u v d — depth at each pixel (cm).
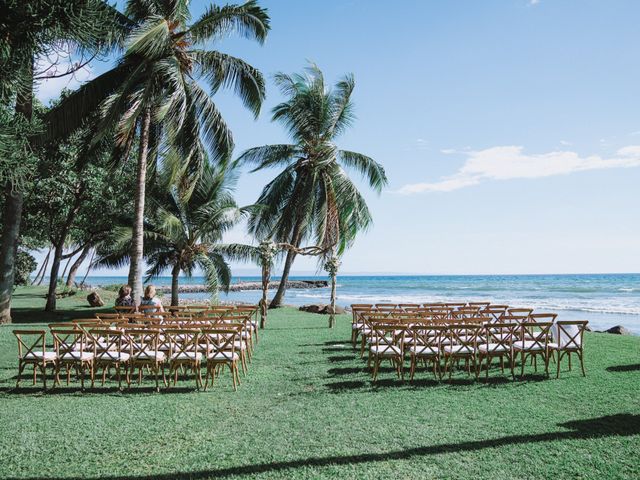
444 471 468
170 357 827
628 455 500
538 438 553
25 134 475
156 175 1881
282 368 965
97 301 2480
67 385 826
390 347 854
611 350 1144
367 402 711
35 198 2144
